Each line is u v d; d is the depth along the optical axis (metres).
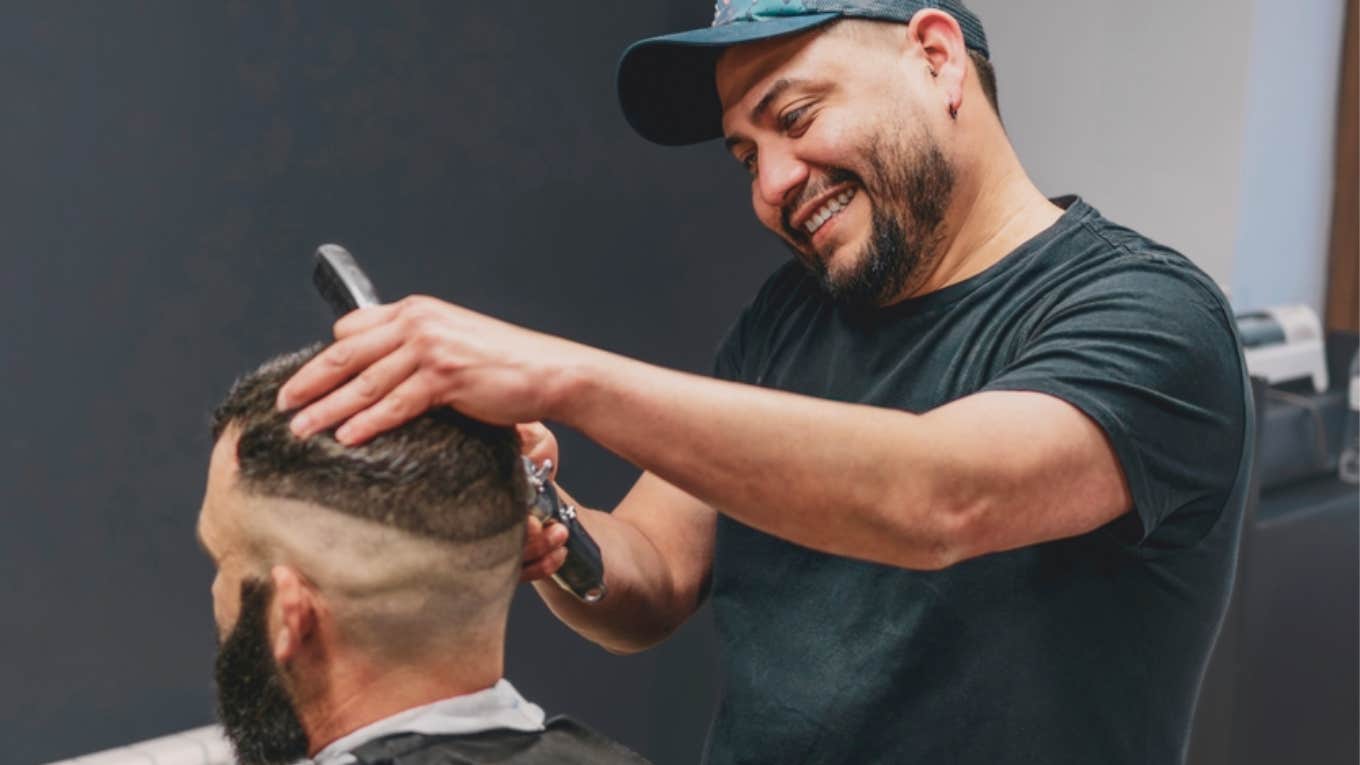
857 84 1.22
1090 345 1.12
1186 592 1.24
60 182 1.99
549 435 1.21
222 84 2.11
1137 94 3.08
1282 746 2.78
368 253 2.30
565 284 2.53
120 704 2.17
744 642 1.37
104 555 2.12
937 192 1.24
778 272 1.49
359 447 0.97
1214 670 2.68
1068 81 3.16
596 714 2.69
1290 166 3.10
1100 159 3.15
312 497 0.97
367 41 2.23
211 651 2.25
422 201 2.34
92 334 2.06
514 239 2.45
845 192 1.25
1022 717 1.22
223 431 1.02
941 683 1.25
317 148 2.21
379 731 1.02
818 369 1.38
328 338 2.29
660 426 0.98
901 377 1.29
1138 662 1.24
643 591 1.44
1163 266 1.18
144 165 2.06
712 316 2.74
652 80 1.36
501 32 2.37
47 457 2.05
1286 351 2.91
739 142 1.30
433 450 0.98
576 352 0.98
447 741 1.03
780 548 1.34
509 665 2.55
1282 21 2.99
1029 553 1.21
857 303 1.31
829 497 1.00
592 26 2.47
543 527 1.16
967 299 1.27
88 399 2.07
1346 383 3.11
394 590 0.99
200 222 2.12
